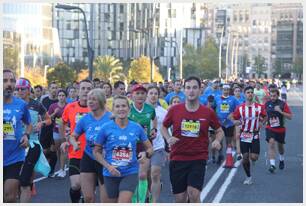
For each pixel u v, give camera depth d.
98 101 9.04
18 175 8.67
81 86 10.13
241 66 179.75
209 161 17.81
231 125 17.28
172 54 113.81
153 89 11.43
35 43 99.56
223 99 17.52
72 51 130.25
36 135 9.60
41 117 10.72
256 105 13.76
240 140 13.83
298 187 13.43
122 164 8.17
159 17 137.75
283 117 15.96
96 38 132.25
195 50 101.50
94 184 9.15
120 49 132.25
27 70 67.38
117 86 15.85
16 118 8.67
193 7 150.75
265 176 15.09
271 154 15.77
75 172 9.74
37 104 10.70
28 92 10.70
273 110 15.89
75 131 9.19
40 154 9.50
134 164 8.25
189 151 8.74
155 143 10.70
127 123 8.26
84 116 9.16
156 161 10.69
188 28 143.25
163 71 107.75
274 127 15.95
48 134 14.32
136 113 10.69
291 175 15.27
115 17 133.00
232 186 13.55
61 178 14.33
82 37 131.00
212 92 21.19
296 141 24.25
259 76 193.88
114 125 8.22
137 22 130.38
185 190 8.88
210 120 8.80
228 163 16.53
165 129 8.90
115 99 8.21
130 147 8.20
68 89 17.67
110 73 83.62
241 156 13.96
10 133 8.63
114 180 8.27
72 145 9.18
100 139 8.21
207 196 12.30
